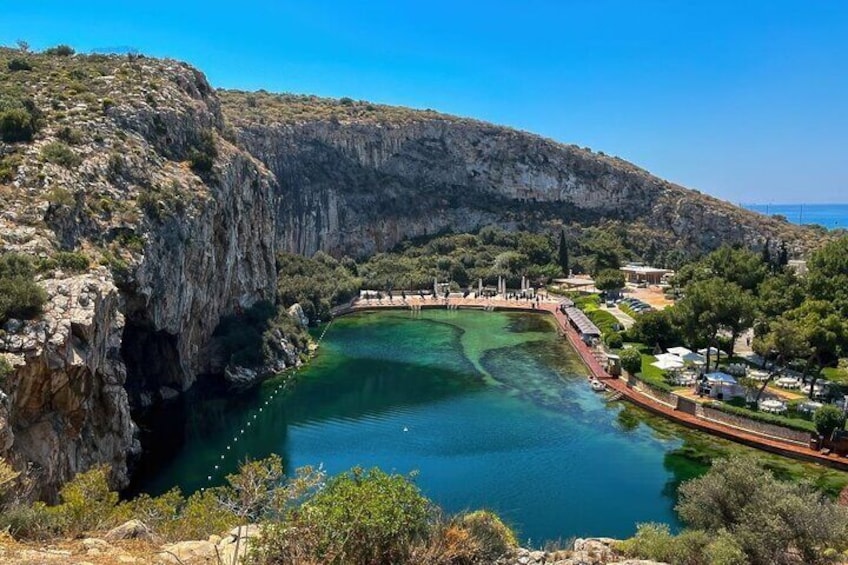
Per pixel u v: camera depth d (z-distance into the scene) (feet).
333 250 528.22
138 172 183.11
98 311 116.98
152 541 54.24
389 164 609.83
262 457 149.48
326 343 290.15
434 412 184.96
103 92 217.77
